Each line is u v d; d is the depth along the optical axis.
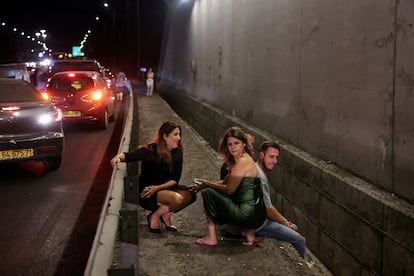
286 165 7.96
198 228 5.83
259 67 10.61
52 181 8.46
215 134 14.48
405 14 4.84
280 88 9.14
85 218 6.46
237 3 12.59
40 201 7.23
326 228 6.28
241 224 4.91
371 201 5.10
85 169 9.44
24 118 8.36
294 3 8.23
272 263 4.80
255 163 5.00
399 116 5.00
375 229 5.02
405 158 4.91
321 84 7.11
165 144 5.17
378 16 5.39
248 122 11.66
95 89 14.76
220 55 14.93
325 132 6.99
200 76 19.02
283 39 8.88
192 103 19.44
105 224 3.96
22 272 4.82
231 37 13.40
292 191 7.64
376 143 5.51
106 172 9.19
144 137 12.96
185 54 23.61
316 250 6.63
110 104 16.36
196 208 6.65
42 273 4.81
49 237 5.77
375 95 5.50
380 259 4.90
